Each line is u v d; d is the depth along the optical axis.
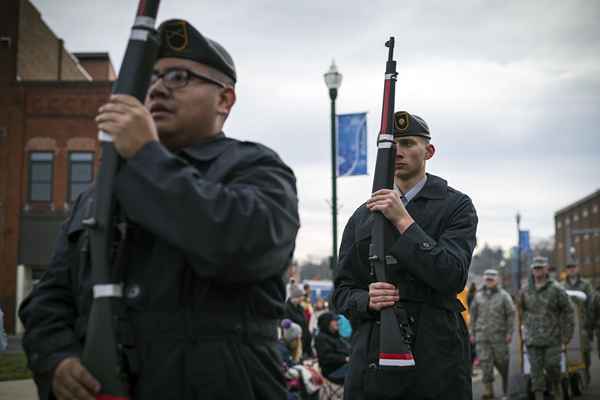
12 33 32.56
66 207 32.22
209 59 2.23
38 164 32.47
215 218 1.88
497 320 11.14
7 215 32.00
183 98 2.19
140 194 1.89
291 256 2.20
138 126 1.91
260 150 2.22
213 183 2.03
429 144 4.26
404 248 3.62
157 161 1.90
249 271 1.97
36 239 32.12
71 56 42.38
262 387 2.11
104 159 1.93
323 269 62.50
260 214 1.98
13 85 32.41
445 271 3.63
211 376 2.00
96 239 1.94
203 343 2.01
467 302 14.70
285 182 2.18
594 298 13.98
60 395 1.99
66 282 2.27
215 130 2.28
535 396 10.17
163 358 1.98
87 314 2.10
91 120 32.47
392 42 3.76
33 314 2.21
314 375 8.39
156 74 2.21
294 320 11.81
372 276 3.90
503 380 11.30
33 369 2.13
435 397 3.70
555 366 9.95
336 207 14.38
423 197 4.08
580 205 79.12
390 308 3.59
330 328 8.57
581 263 78.38
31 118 32.50
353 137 14.20
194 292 2.03
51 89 32.50
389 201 3.63
